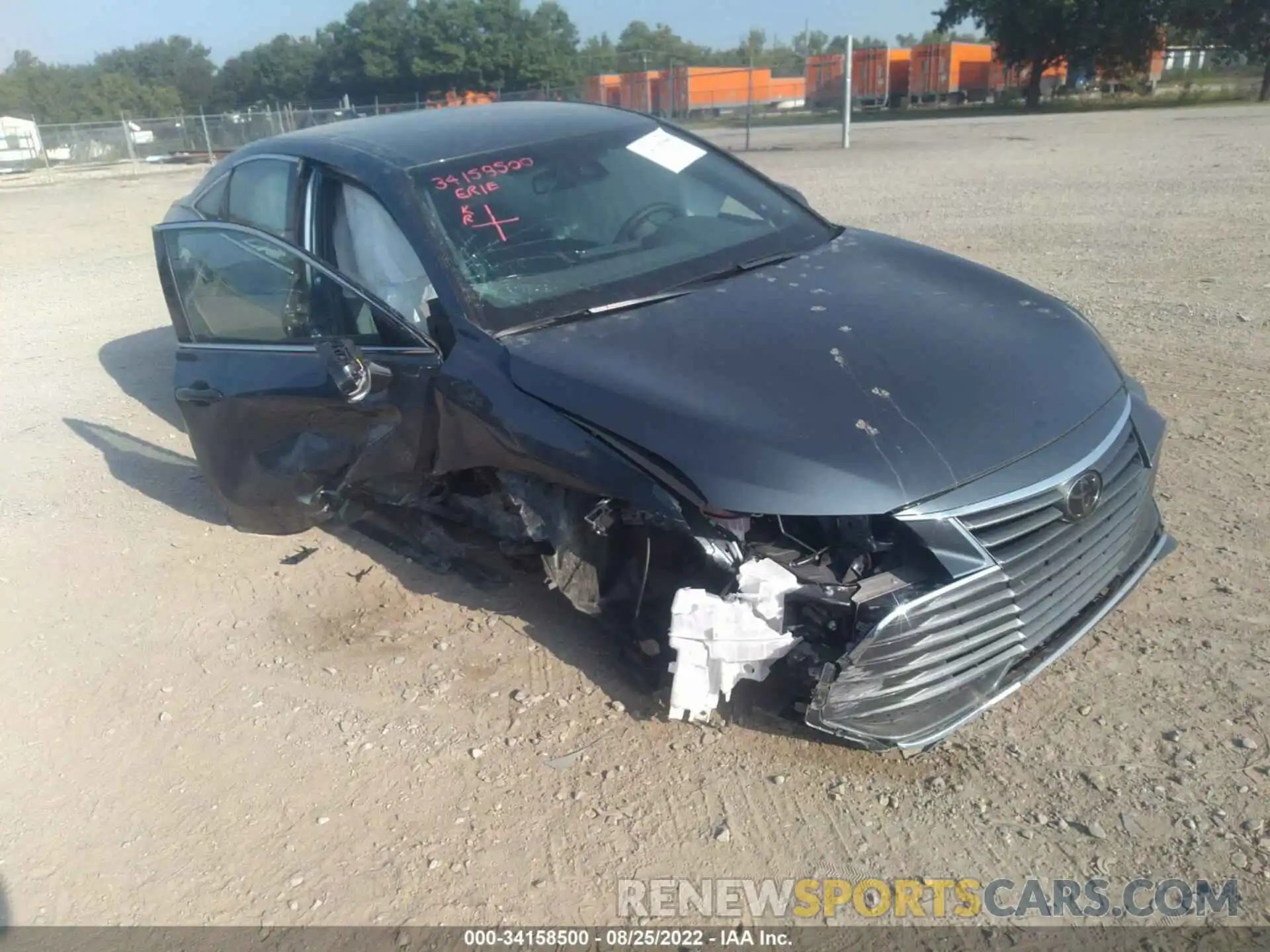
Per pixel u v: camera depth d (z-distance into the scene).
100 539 5.10
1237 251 8.50
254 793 3.27
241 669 3.93
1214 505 4.31
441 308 3.65
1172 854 2.70
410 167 4.08
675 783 3.10
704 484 2.85
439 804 3.12
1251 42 38.25
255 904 2.84
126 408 6.93
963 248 9.41
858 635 2.81
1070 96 44.12
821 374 3.10
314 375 4.06
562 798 3.09
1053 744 3.10
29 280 11.85
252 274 4.36
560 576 3.37
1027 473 2.92
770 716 3.13
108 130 34.47
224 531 5.07
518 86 54.72
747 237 4.22
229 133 36.53
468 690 3.63
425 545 4.09
